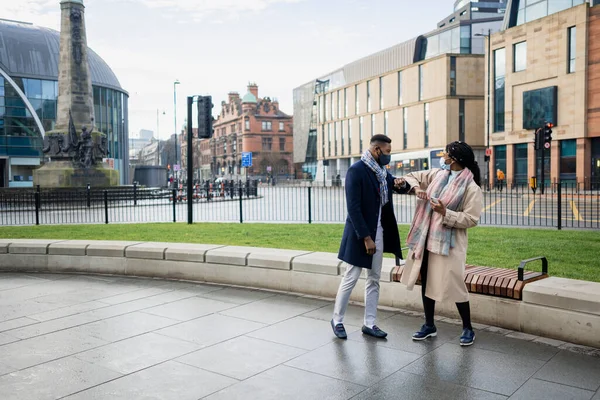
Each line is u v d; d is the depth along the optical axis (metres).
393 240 5.14
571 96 37.97
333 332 5.19
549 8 40.41
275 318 5.70
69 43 32.75
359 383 3.94
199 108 14.18
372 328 5.06
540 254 7.92
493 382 3.92
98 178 34.34
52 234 12.15
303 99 91.88
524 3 42.69
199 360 4.45
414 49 59.06
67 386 3.92
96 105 64.56
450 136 52.25
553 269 6.68
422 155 44.06
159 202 32.28
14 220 19.56
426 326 4.95
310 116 89.31
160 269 7.89
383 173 5.02
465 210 4.61
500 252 8.16
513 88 43.22
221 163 124.94
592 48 36.50
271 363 4.37
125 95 72.62
